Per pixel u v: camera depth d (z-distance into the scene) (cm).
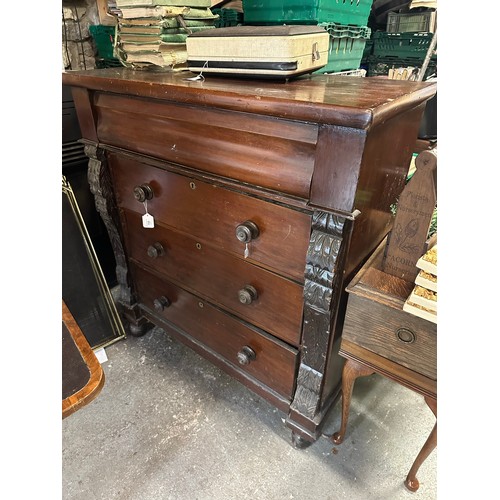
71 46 154
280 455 118
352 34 127
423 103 103
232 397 137
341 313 97
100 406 133
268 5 115
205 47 98
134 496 108
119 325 160
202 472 114
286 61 89
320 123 71
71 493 108
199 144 94
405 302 81
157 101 96
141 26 111
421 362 87
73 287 148
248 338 115
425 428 126
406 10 167
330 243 79
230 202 95
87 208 166
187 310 133
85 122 119
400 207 84
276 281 97
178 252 121
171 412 131
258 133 81
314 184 77
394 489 109
